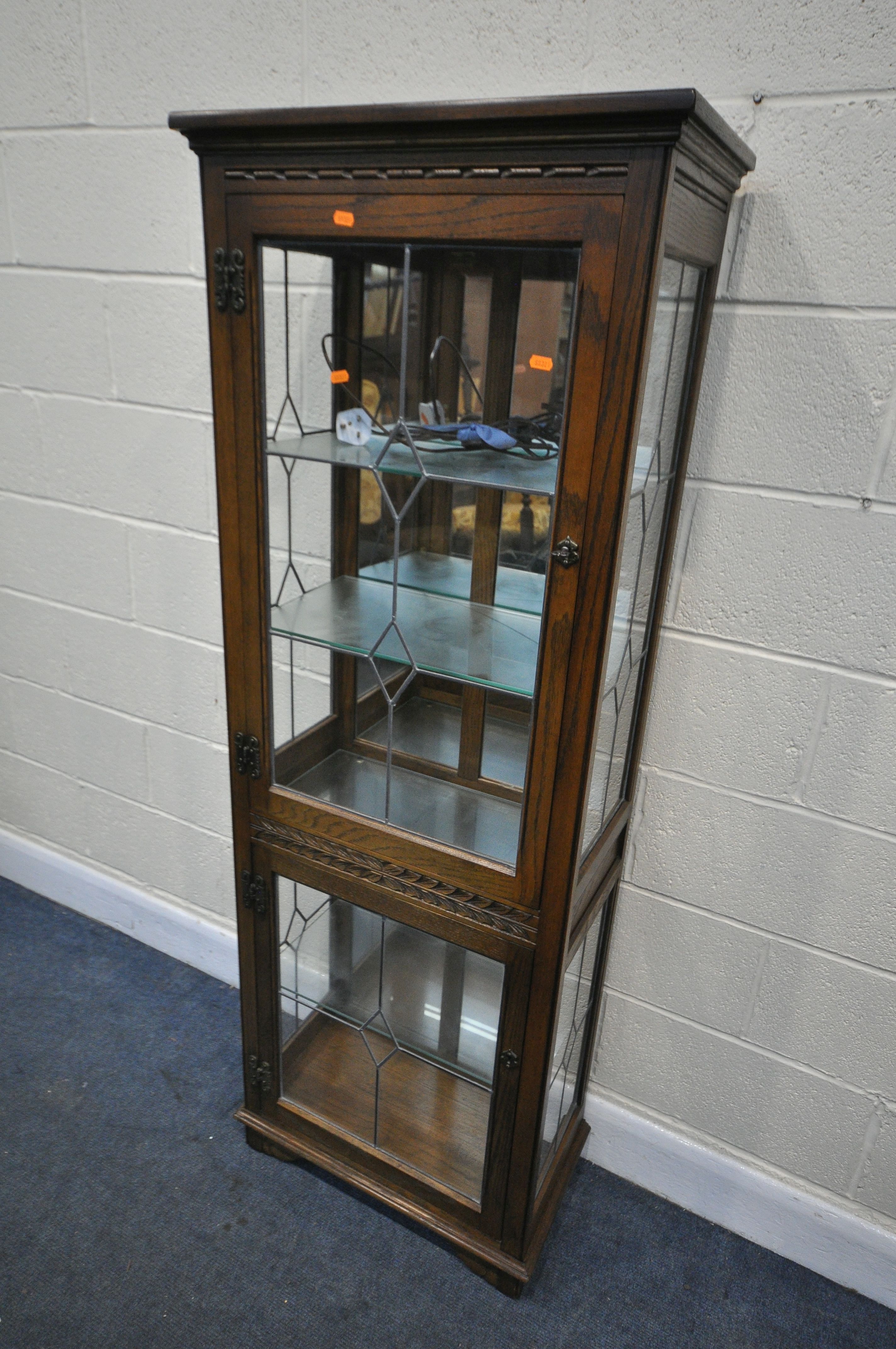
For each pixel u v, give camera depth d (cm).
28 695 178
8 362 150
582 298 74
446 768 101
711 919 123
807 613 104
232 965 171
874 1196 124
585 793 90
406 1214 124
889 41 83
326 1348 114
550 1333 118
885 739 105
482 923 101
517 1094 108
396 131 75
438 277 85
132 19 118
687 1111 135
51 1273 120
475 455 87
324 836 109
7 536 165
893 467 95
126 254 132
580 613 83
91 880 185
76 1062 153
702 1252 131
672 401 92
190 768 163
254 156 83
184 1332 114
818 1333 121
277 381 94
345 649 98
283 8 109
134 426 142
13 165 135
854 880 112
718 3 88
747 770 114
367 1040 122
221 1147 140
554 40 97
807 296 94
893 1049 117
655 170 67
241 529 99
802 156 90
